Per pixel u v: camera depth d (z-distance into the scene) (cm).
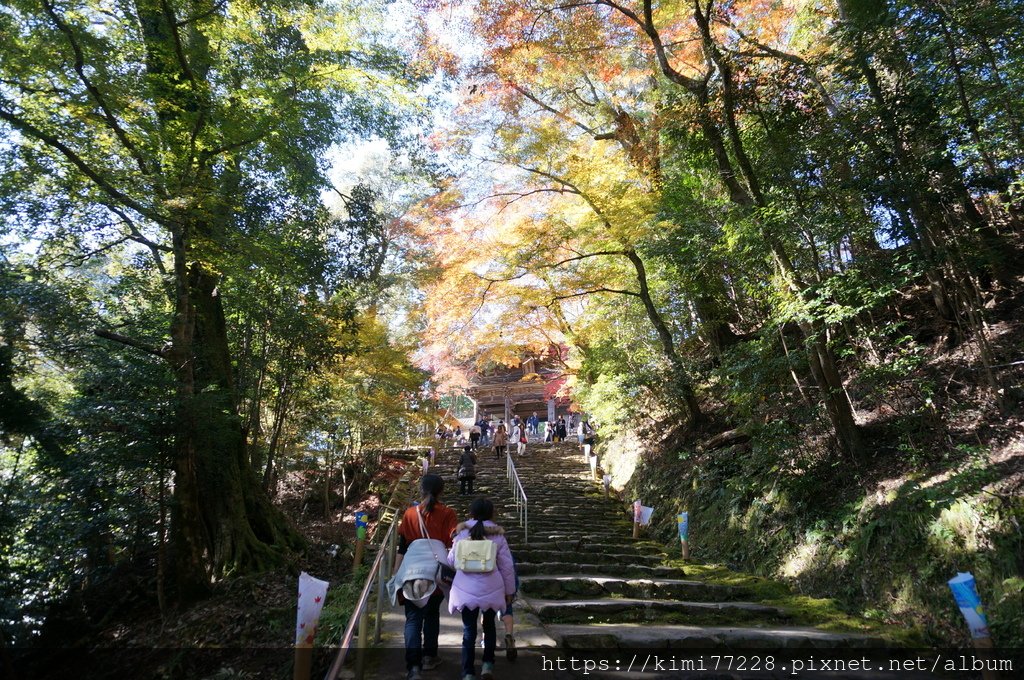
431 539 507
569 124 1498
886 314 1141
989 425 802
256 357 1349
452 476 1822
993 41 799
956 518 703
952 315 991
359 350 1459
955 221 874
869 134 783
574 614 718
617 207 1306
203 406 1002
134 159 1029
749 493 1066
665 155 1341
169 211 896
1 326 895
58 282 1005
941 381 912
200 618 971
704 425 1424
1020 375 818
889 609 723
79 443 987
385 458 2114
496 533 502
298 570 1146
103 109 916
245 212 1159
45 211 912
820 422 1023
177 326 1006
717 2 1080
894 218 775
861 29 796
